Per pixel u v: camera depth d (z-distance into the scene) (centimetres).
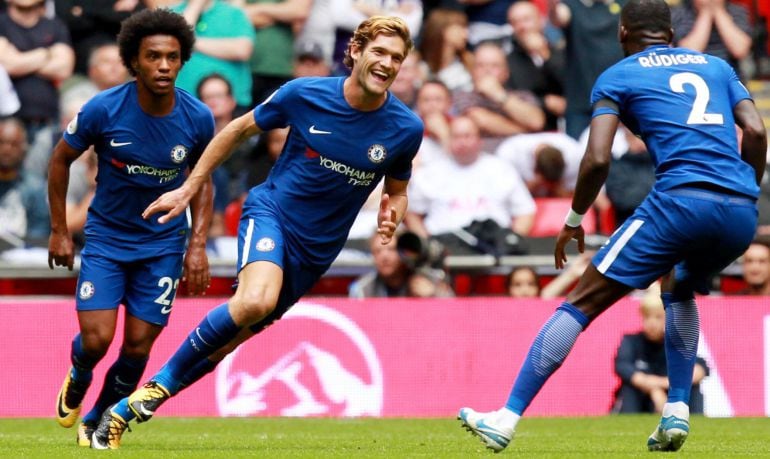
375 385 3372
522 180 4128
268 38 4312
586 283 1856
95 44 4300
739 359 3338
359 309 3400
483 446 2141
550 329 1850
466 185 4025
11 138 4016
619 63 1914
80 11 4309
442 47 4403
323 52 4428
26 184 4034
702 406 3331
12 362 3391
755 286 3631
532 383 1850
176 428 2811
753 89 4578
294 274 2072
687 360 1958
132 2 4306
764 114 4481
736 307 3347
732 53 4359
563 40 4319
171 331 3375
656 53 1912
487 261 3756
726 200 1806
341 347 3388
